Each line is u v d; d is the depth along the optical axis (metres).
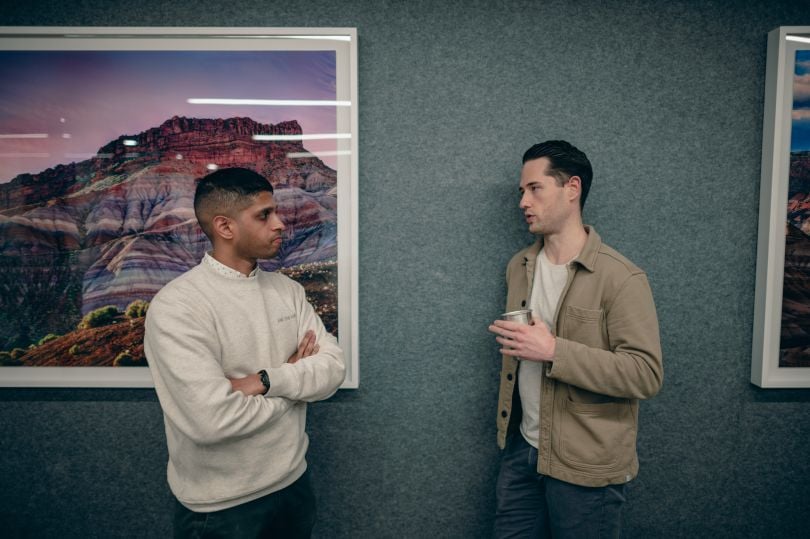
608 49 1.31
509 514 1.17
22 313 1.30
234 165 1.29
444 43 1.30
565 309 1.03
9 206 1.28
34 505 1.35
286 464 0.93
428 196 1.33
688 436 1.36
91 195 1.28
